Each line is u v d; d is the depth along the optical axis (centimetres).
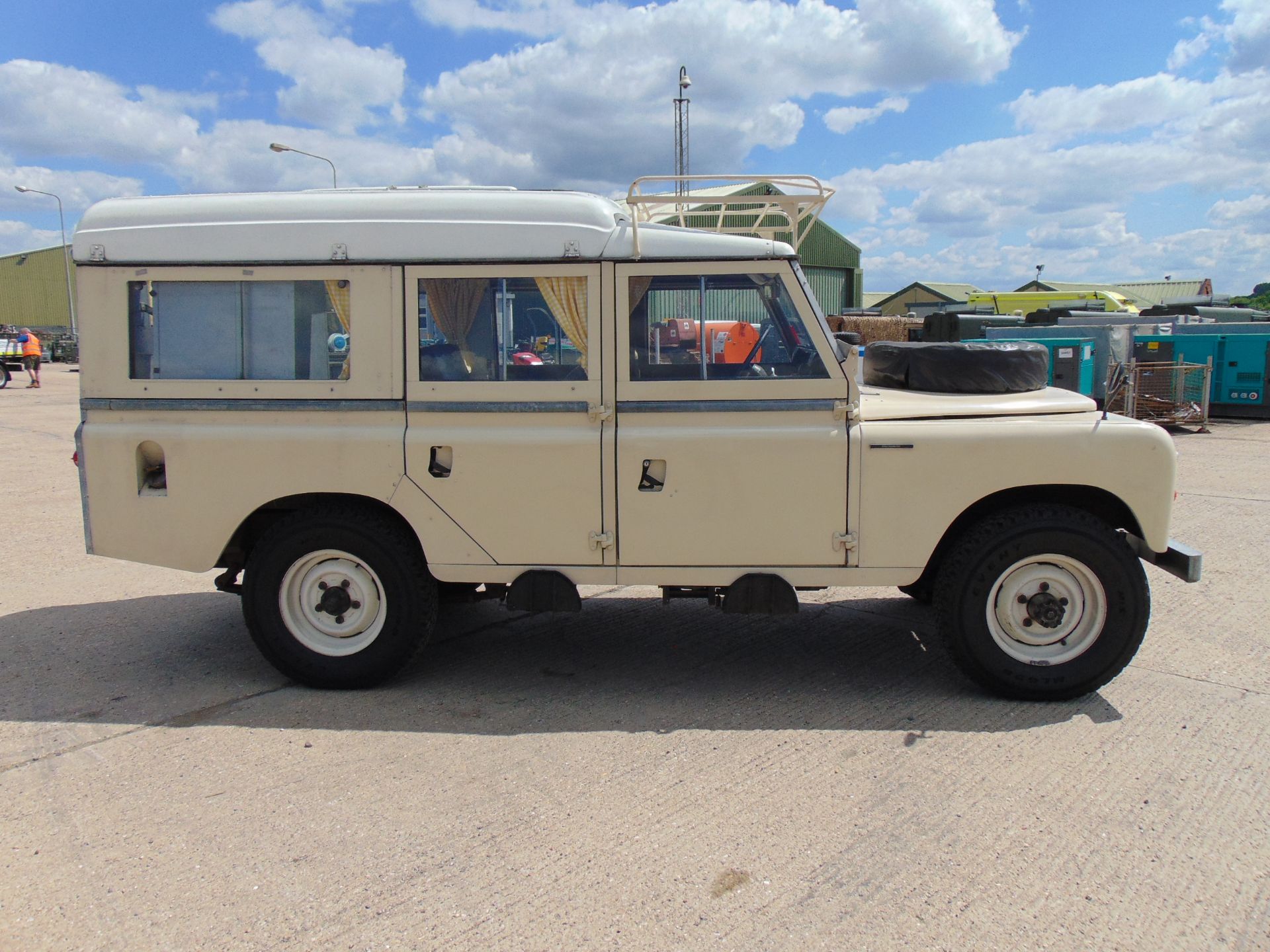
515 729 391
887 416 404
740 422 401
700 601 592
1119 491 393
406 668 465
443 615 561
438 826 312
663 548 408
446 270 402
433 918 264
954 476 396
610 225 400
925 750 369
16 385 2636
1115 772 349
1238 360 1529
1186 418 1389
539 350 405
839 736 382
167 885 279
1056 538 395
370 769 354
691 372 403
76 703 418
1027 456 393
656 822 314
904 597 600
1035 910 267
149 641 506
